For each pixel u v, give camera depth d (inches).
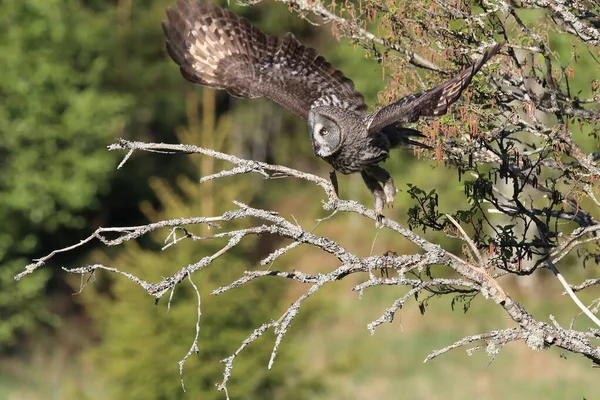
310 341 1128.2
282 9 1274.6
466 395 1010.7
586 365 1084.5
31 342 1242.0
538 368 1079.6
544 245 321.7
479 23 340.2
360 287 276.4
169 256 739.4
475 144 327.9
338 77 330.6
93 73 1312.7
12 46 1218.0
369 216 292.5
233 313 726.5
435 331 1195.9
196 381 721.6
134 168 1562.5
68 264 1429.6
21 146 1230.9
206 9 320.8
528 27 358.6
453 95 269.4
